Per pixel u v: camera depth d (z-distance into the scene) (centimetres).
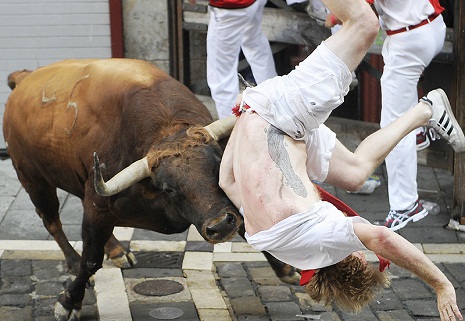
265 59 842
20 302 604
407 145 686
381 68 894
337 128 852
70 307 574
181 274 643
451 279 625
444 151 821
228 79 802
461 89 700
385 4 669
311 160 468
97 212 546
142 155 510
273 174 433
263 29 862
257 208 434
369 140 499
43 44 916
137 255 674
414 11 662
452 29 754
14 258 670
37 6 905
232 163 457
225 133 500
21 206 775
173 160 476
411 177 695
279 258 445
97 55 925
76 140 561
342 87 440
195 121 518
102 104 548
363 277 439
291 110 437
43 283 632
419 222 728
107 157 539
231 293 615
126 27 925
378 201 777
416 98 694
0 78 922
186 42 925
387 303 595
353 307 446
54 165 595
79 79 577
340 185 489
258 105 444
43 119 590
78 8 908
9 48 916
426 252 670
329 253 423
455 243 687
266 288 621
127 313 581
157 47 934
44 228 731
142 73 552
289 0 809
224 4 760
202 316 579
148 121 514
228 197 465
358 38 432
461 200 708
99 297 604
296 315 581
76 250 685
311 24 831
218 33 779
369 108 916
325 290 442
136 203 520
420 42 667
